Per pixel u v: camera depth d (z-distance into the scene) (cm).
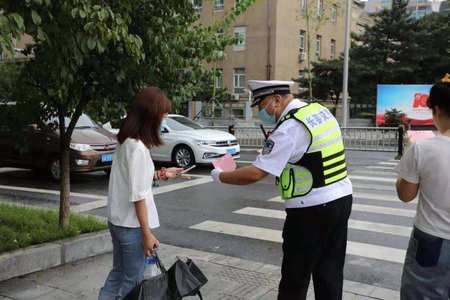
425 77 3372
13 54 314
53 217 590
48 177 1166
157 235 655
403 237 643
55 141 1083
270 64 3509
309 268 313
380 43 3369
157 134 319
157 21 458
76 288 435
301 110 304
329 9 3178
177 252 570
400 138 1620
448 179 261
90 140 1068
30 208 655
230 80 3662
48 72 459
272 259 555
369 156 1611
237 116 3481
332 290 321
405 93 2538
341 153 312
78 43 373
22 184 1076
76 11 353
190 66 516
